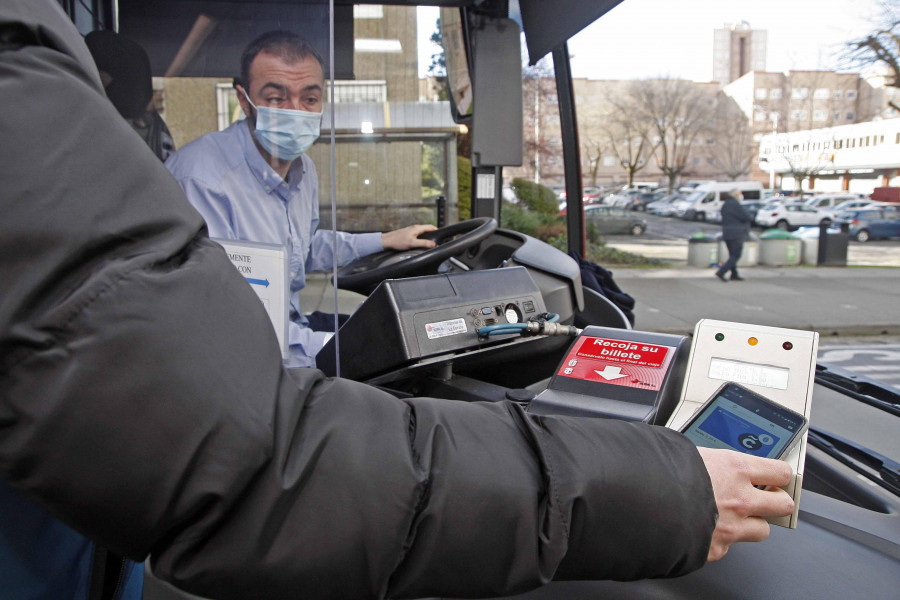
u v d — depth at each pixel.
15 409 0.51
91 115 0.55
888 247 13.41
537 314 1.43
